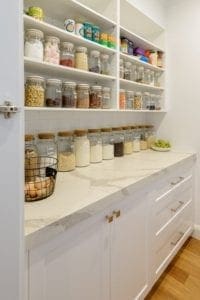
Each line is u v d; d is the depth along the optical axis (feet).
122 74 6.59
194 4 7.89
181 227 7.35
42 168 4.31
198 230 8.37
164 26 8.38
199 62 7.94
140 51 7.41
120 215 4.35
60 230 3.09
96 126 7.04
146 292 5.47
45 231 2.88
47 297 3.04
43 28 4.54
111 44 5.93
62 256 3.23
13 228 2.25
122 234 4.47
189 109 8.26
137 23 7.71
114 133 7.38
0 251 2.18
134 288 4.99
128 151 7.73
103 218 3.93
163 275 6.50
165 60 8.52
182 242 7.53
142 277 5.28
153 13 7.66
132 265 4.87
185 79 8.25
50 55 4.64
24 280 2.56
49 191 3.82
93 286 3.84
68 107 5.08
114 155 7.29
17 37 2.14
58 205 3.49
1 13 2.03
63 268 3.26
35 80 4.48
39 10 4.42
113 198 4.07
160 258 6.10
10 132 2.15
